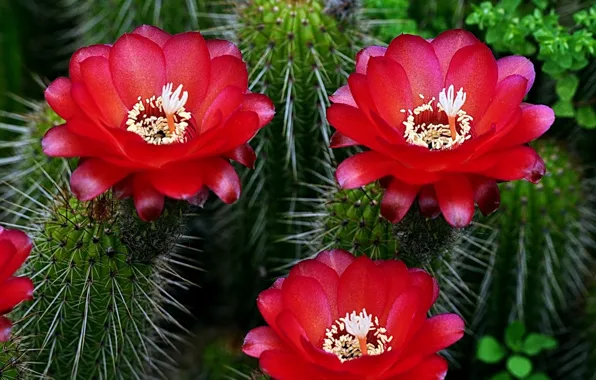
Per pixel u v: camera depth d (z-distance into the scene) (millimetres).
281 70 589
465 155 463
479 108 502
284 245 640
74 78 494
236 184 478
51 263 524
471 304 638
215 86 501
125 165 466
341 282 484
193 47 500
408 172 471
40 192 609
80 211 529
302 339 445
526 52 634
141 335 565
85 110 466
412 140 503
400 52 509
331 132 608
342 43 594
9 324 465
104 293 531
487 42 641
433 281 487
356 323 472
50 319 538
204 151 467
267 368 457
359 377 446
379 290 484
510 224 603
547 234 604
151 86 503
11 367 511
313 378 460
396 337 475
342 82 599
